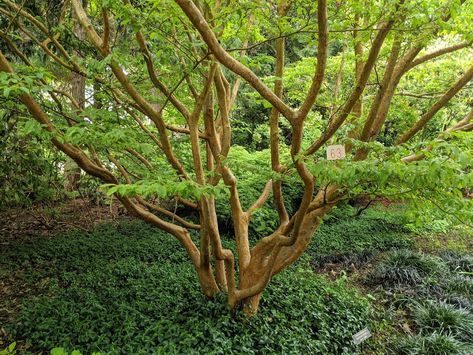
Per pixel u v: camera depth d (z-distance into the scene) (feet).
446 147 6.05
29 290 13.47
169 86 11.93
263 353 9.87
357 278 17.61
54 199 21.72
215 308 11.25
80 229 21.03
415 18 7.31
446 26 7.65
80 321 10.79
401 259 18.26
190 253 11.85
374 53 7.73
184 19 8.47
